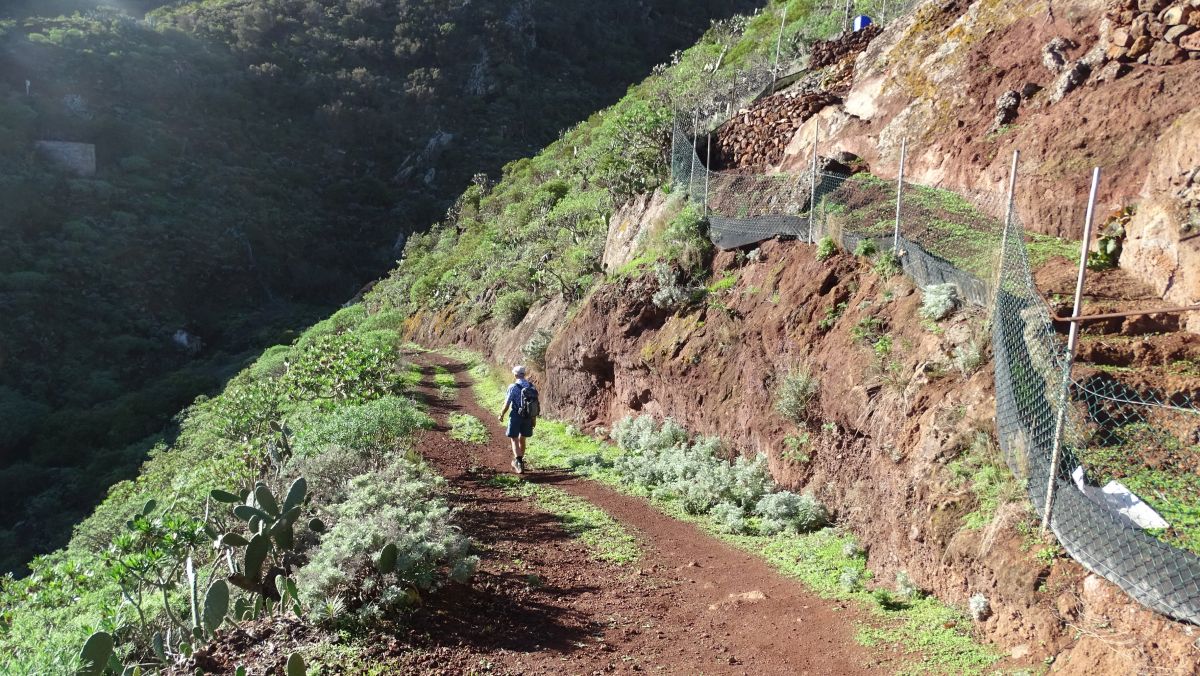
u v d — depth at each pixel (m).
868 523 6.66
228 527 7.87
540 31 147.50
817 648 5.12
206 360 75.06
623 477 9.98
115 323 74.62
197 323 83.69
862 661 4.87
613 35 155.62
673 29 155.88
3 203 78.75
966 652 4.68
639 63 151.38
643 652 5.11
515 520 8.07
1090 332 5.62
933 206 8.54
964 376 6.11
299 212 110.62
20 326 66.81
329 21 144.12
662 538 7.67
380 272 108.12
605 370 13.30
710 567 6.85
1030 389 5.06
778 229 10.34
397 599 5.21
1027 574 4.52
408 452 9.99
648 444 10.62
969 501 5.37
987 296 6.26
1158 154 6.54
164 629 6.59
